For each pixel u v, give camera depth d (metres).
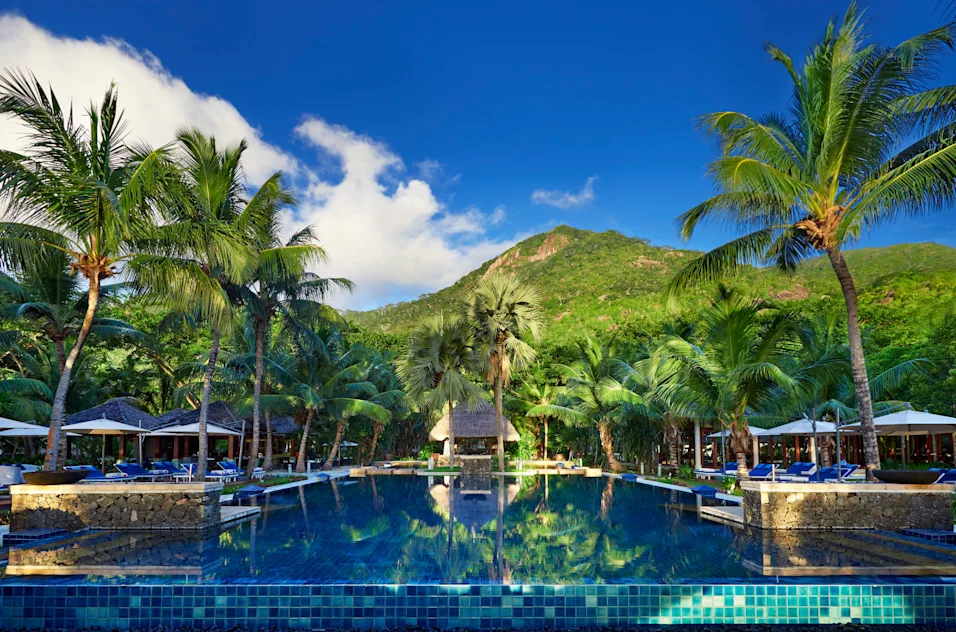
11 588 5.98
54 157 10.73
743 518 10.75
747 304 15.12
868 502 10.01
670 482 19.08
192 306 13.07
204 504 10.12
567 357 37.78
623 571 6.68
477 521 11.02
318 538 9.05
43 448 27.36
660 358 17.48
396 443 39.00
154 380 33.75
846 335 24.41
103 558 7.50
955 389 21.45
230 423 26.66
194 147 14.58
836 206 11.23
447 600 5.92
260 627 5.88
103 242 11.01
